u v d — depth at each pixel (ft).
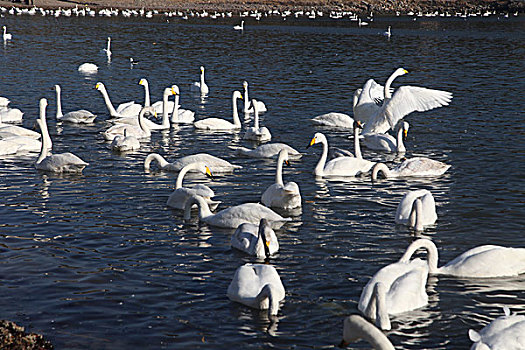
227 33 275.80
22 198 64.90
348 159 76.84
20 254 50.67
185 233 56.24
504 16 456.04
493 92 134.10
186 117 109.91
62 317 41.09
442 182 72.69
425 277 43.75
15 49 197.98
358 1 510.17
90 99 126.41
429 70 170.91
